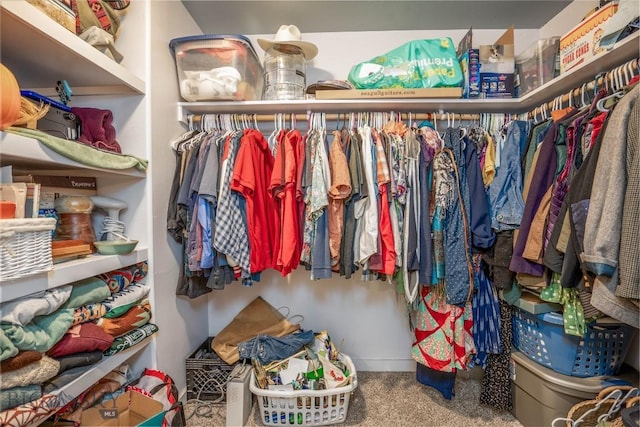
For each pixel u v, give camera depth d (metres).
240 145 1.42
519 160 1.32
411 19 1.75
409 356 1.91
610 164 0.88
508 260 1.31
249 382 1.45
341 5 1.62
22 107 0.87
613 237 0.85
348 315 1.92
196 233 1.38
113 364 1.07
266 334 1.67
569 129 1.10
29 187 0.85
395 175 1.39
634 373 1.28
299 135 1.48
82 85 1.23
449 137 1.45
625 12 0.99
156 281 1.34
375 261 1.39
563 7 1.65
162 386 1.25
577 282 1.00
